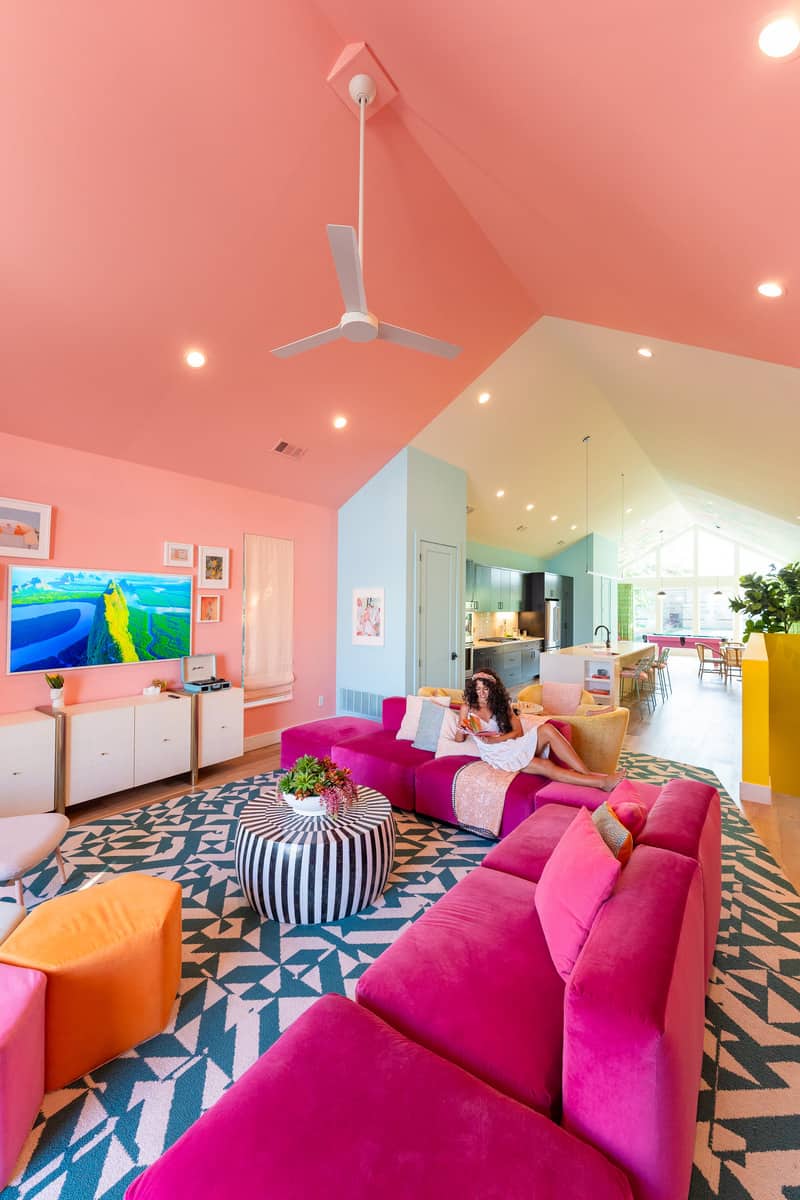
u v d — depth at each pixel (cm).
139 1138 143
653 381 461
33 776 333
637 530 1407
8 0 182
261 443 466
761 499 719
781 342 265
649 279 258
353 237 171
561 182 215
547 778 318
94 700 406
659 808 206
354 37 201
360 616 601
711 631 1477
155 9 193
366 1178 93
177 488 463
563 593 1161
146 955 173
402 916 246
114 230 262
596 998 109
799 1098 155
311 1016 134
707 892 181
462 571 647
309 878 235
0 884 271
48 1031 155
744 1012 190
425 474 583
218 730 445
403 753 376
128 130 226
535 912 177
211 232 279
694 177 170
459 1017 135
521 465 704
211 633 494
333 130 249
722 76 129
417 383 465
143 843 319
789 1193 128
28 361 313
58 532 384
